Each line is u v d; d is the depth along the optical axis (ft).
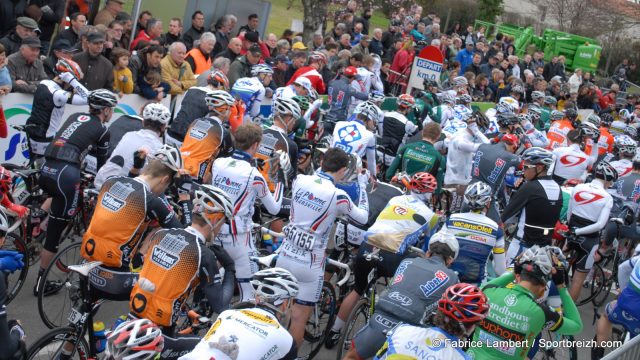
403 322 14.17
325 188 16.90
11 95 24.89
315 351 19.13
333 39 46.09
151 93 29.84
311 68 37.73
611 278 28.58
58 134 19.52
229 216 13.58
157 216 14.94
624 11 108.58
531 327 13.67
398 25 62.80
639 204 29.35
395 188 21.36
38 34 31.71
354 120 26.91
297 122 28.07
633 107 78.48
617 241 29.30
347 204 17.17
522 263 14.12
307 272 17.03
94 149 20.21
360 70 39.65
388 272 18.15
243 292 17.76
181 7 43.37
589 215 25.11
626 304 18.33
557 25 108.88
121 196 14.66
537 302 13.98
